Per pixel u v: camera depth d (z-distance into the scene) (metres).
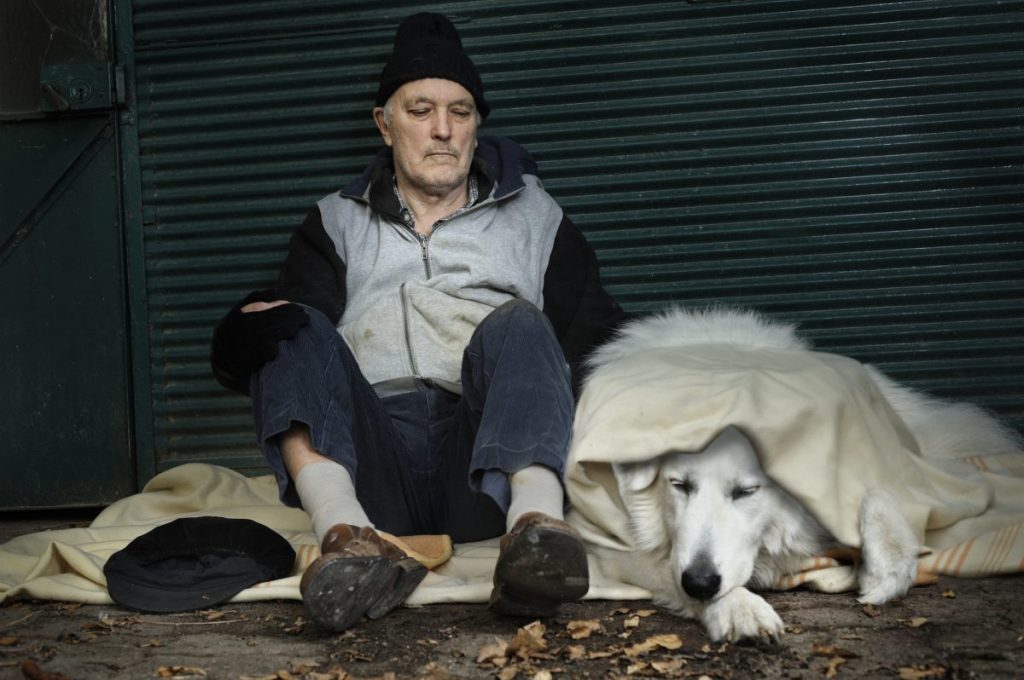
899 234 5.01
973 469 3.77
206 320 5.20
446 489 3.65
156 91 5.15
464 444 3.51
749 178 5.05
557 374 3.29
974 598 3.19
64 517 5.30
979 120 4.95
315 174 5.16
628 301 5.13
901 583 3.14
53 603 3.45
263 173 5.16
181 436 5.21
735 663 2.69
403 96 3.94
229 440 5.20
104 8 5.11
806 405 3.15
